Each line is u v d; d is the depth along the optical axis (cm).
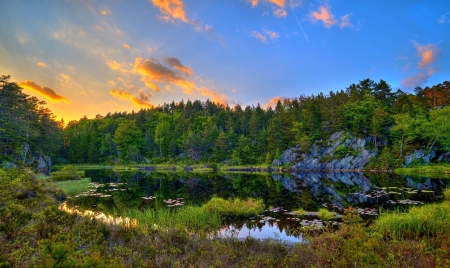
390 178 4262
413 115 6669
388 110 7488
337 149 6688
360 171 6019
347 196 2544
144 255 830
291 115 8756
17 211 1013
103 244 880
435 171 5081
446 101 8462
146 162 9562
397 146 6169
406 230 1099
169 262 762
